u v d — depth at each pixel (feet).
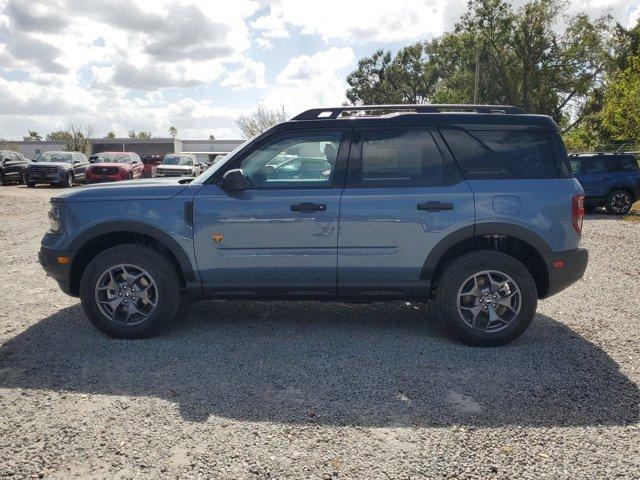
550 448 9.84
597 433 10.38
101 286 15.46
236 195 15.23
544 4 133.59
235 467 9.19
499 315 15.11
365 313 18.37
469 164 15.17
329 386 12.45
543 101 143.02
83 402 11.57
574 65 139.64
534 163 15.21
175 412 11.14
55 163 82.64
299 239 15.11
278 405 11.49
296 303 19.61
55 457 9.45
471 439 10.14
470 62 146.61
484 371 13.35
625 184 52.01
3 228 38.55
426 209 14.87
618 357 14.32
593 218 49.60
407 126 15.33
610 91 97.25
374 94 207.10
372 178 15.24
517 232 14.82
